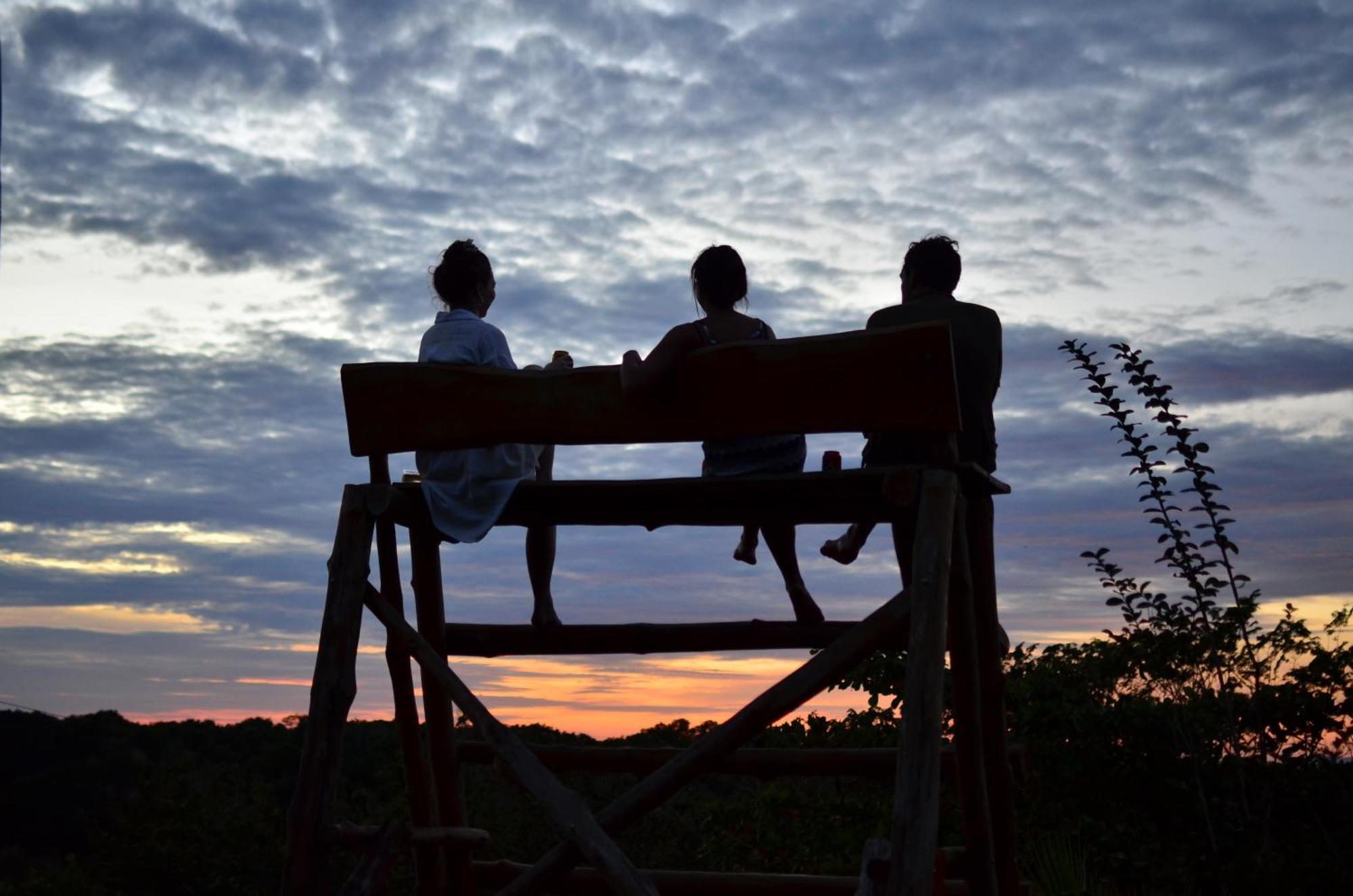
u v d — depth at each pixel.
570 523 4.12
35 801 20.20
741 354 3.42
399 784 11.26
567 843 3.64
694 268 3.95
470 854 4.53
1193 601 7.55
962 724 3.64
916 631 3.08
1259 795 7.48
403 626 3.84
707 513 3.91
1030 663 8.55
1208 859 7.11
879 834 7.93
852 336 3.30
